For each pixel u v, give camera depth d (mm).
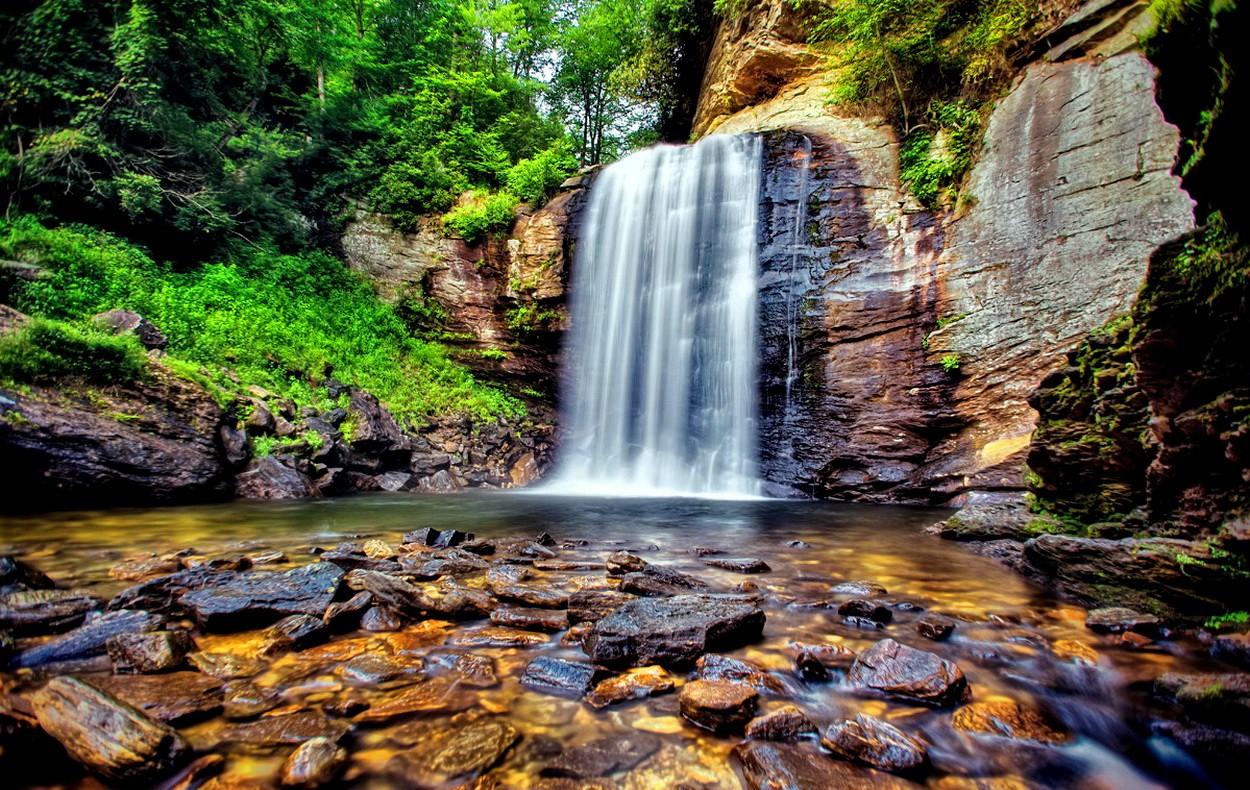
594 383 16625
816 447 12781
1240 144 2799
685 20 23078
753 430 13781
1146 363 3781
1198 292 3402
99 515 7520
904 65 13492
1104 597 3902
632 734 2176
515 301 17391
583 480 16250
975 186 11648
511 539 6520
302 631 3014
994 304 11008
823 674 2732
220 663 2682
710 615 3137
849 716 2346
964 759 2102
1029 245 10664
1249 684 2373
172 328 11703
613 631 2938
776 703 2426
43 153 11992
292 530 6789
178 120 14906
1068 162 10352
